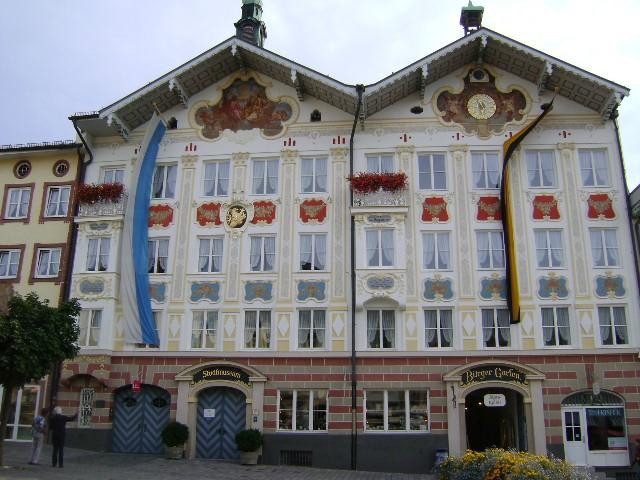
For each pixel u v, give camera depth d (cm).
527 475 1216
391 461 2397
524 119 2714
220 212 2720
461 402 2419
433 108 2748
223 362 2533
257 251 2670
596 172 2647
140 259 2655
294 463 2439
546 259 2559
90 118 2777
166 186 2806
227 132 2823
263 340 2580
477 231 2602
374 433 2433
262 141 2791
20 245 2822
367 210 2584
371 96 2625
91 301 2648
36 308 1953
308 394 2503
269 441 2456
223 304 2616
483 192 2636
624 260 2527
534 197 2612
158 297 2648
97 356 2564
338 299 2559
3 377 1878
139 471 2066
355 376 2473
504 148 2656
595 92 2622
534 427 2377
